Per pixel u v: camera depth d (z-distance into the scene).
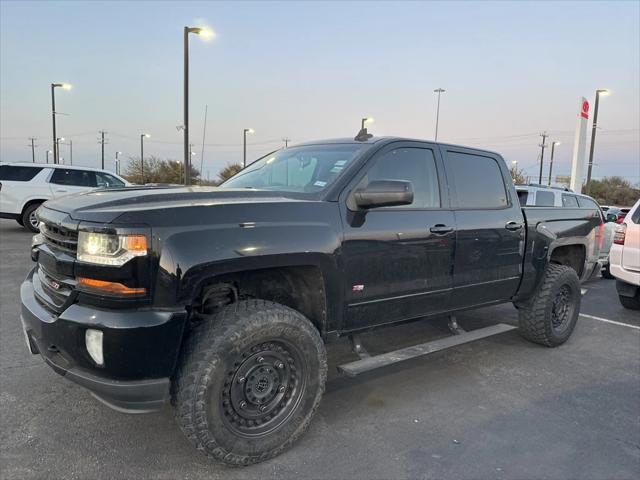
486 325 5.73
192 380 2.51
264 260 2.69
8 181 11.97
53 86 27.59
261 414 2.77
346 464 2.81
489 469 2.80
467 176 4.14
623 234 6.64
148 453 2.85
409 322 3.72
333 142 3.86
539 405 3.67
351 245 3.12
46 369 3.97
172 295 2.42
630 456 2.98
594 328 5.93
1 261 8.48
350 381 4.02
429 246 3.62
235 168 42.97
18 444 2.89
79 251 2.44
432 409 3.54
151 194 2.79
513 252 4.40
